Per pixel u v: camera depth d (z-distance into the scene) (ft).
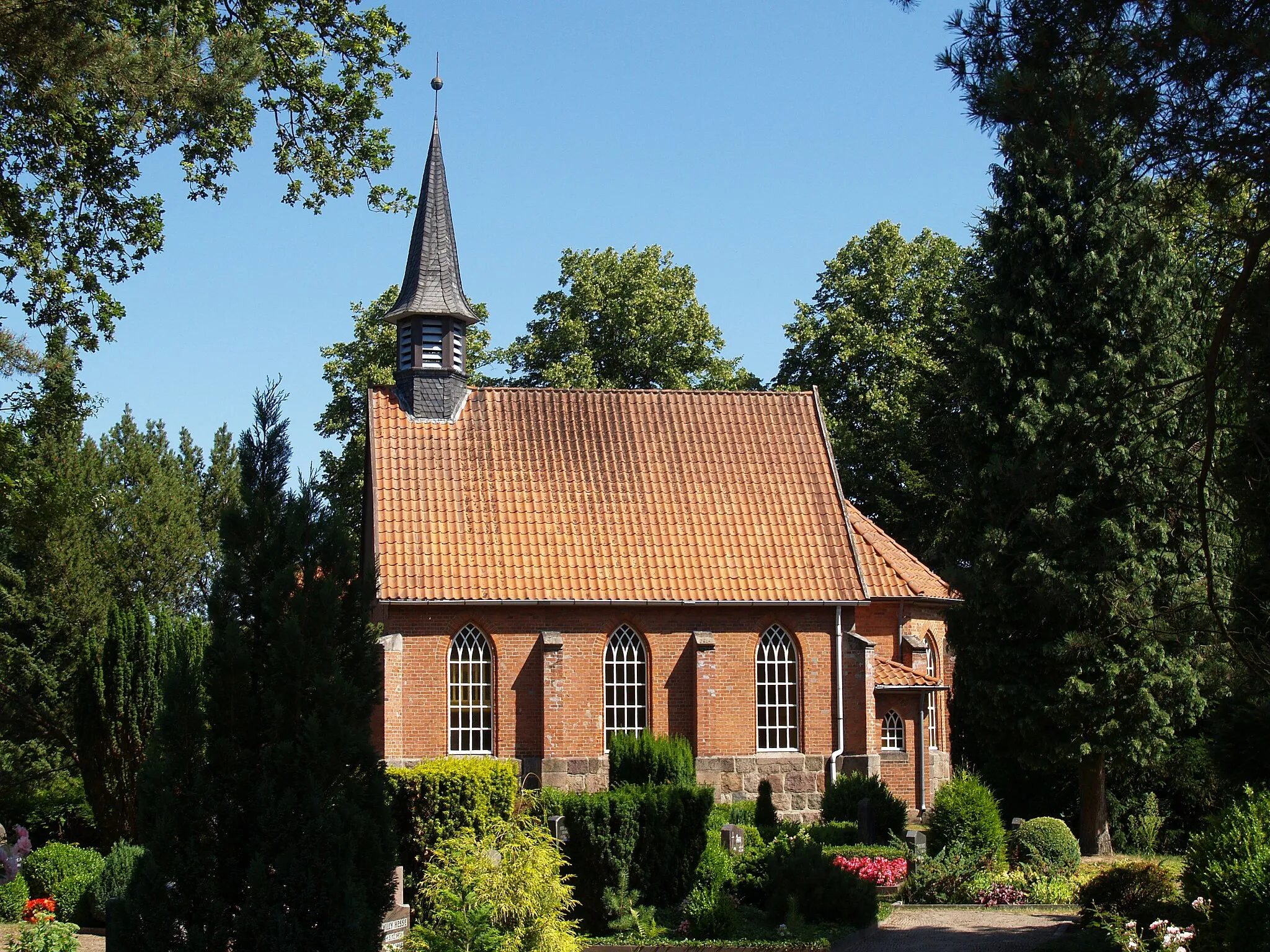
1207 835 62.54
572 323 181.06
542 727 118.83
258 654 46.88
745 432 136.36
